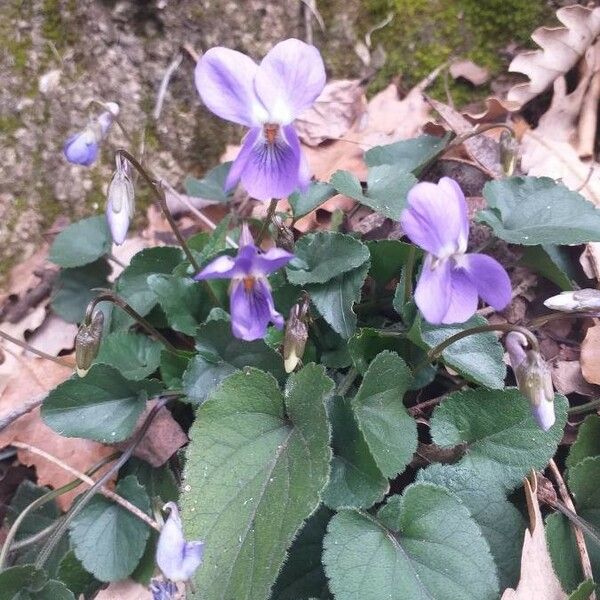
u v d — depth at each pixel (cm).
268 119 8
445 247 8
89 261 12
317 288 10
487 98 13
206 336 9
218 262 8
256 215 13
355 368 9
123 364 10
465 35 13
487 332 9
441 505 8
